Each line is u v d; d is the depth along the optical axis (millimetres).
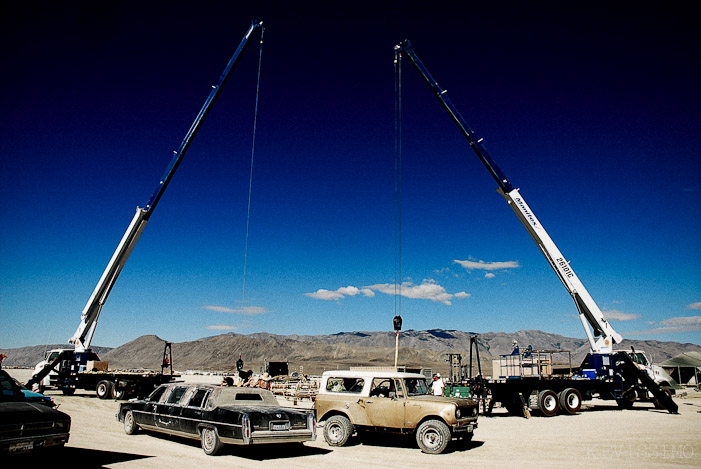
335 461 10289
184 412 11258
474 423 12195
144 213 26922
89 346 28359
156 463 9406
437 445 11375
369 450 11875
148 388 26234
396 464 10125
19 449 7883
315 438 10641
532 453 11742
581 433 15523
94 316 27906
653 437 14617
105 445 11250
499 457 11148
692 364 46469
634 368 23047
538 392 20797
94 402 24609
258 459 10203
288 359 114188
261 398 11422
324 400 12953
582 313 24578
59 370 28172
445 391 21703
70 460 9391
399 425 11883
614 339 23719
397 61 28156
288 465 9719
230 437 9984
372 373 12789
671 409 22188
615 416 20859
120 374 26641
